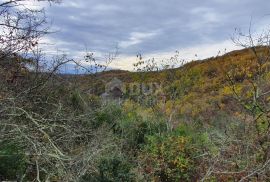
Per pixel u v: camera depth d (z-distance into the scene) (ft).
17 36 23.20
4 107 21.22
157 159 25.39
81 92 33.22
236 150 23.30
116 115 35.14
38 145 18.79
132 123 33.12
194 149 26.43
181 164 24.79
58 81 29.81
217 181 21.88
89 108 29.78
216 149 24.82
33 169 20.07
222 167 22.44
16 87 24.22
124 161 22.57
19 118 22.43
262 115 24.44
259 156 22.24
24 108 23.07
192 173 24.63
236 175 21.48
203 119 45.11
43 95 26.02
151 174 24.30
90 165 20.29
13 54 23.31
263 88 25.03
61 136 23.47
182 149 26.00
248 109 23.67
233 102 38.70
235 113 32.96
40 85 26.45
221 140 25.98
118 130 32.24
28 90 24.16
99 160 21.08
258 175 20.83
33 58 26.43
